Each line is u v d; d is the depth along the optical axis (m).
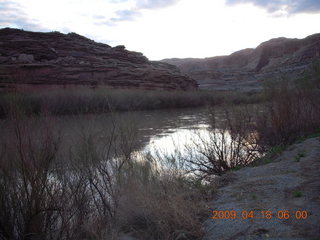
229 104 7.25
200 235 2.87
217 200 3.75
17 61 33.47
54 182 3.23
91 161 3.73
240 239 2.62
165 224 3.04
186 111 24.02
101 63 40.97
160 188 3.78
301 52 101.81
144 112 22.98
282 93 8.48
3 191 2.78
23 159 2.89
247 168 5.12
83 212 3.24
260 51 144.00
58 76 32.69
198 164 5.68
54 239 2.91
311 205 3.01
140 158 4.61
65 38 44.59
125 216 3.35
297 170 4.36
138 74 40.47
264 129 7.00
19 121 3.04
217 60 174.75
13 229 2.80
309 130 7.43
